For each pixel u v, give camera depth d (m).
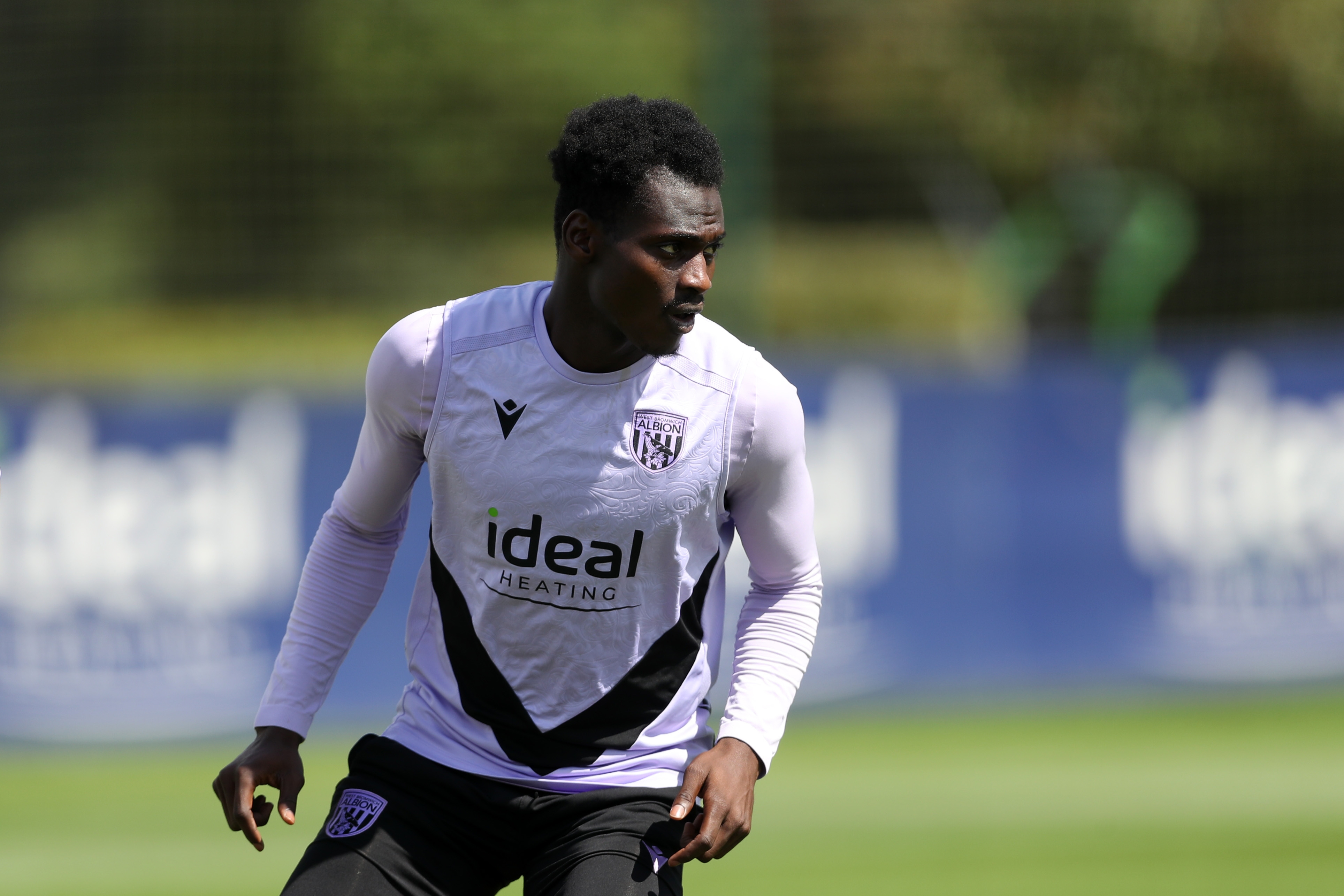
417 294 52.59
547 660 8.98
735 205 34.28
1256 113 49.03
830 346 31.16
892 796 23.36
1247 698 28.45
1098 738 26.58
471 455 8.73
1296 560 28.75
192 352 48.25
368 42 53.56
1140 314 43.38
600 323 8.55
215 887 19.34
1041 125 50.03
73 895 18.81
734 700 9.31
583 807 9.01
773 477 9.09
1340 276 46.19
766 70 45.69
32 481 25.80
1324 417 28.86
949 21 50.59
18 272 50.44
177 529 26.16
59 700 25.59
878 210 50.81
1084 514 28.38
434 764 9.16
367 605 9.78
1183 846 20.73
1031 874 19.61
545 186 54.88
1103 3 49.84
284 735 9.41
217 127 52.31
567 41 54.66
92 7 49.22
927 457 28.05
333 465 26.81
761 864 20.09
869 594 27.72
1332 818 22.19
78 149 50.12
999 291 45.34
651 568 8.90
